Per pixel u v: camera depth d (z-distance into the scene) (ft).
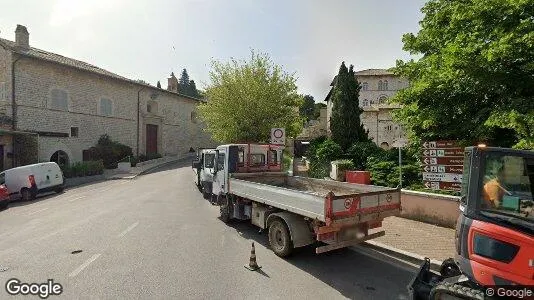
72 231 30.76
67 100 88.17
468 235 12.93
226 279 19.62
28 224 34.58
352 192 27.66
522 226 11.72
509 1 21.31
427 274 15.74
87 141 94.22
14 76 75.36
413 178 45.37
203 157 49.78
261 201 26.63
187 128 145.89
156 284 18.74
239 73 82.69
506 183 12.57
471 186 13.19
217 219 36.06
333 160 69.36
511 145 27.78
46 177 57.21
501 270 11.87
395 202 23.75
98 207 43.34
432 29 32.32
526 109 22.58
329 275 20.52
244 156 35.70
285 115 82.94
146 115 118.62
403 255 23.66
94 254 24.02
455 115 30.55
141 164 104.12
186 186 64.44
